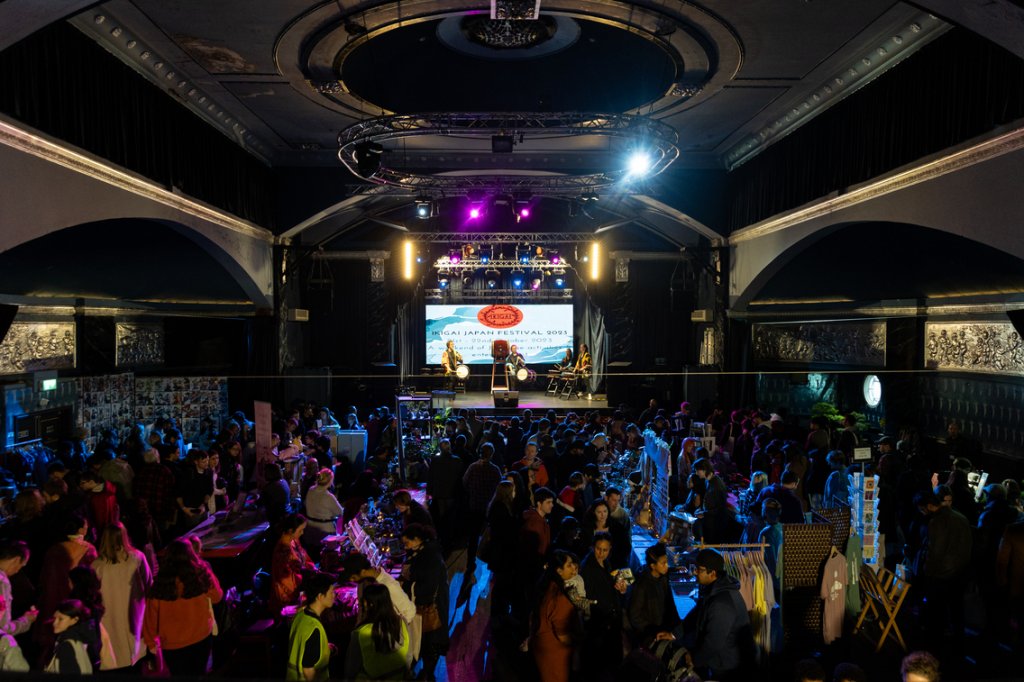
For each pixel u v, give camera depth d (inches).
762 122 495.2
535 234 780.0
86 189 326.0
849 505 279.7
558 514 292.8
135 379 539.2
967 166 313.9
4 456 376.2
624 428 493.0
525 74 430.6
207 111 450.9
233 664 224.1
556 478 359.9
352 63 394.6
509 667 246.5
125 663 211.6
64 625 176.4
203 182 452.4
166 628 193.9
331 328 775.1
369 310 775.1
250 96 434.3
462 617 290.4
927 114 337.1
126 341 543.8
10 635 180.7
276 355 610.2
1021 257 283.7
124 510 304.2
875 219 390.3
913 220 356.8
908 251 418.0
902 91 358.6
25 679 78.7
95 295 495.8
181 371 619.8
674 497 374.3
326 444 418.6
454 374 826.8
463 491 356.2
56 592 208.7
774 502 245.8
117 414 515.2
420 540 231.8
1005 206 290.5
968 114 306.5
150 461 331.3
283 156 581.0
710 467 318.0
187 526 334.0
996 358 408.2
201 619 198.7
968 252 358.6
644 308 802.8
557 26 378.0
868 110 390.6
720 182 610.9
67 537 216.1
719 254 628.1
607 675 220.4
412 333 866.8
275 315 607.8
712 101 449.1
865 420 512.4
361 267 776.3
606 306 805.9
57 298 458.3
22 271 391.9
